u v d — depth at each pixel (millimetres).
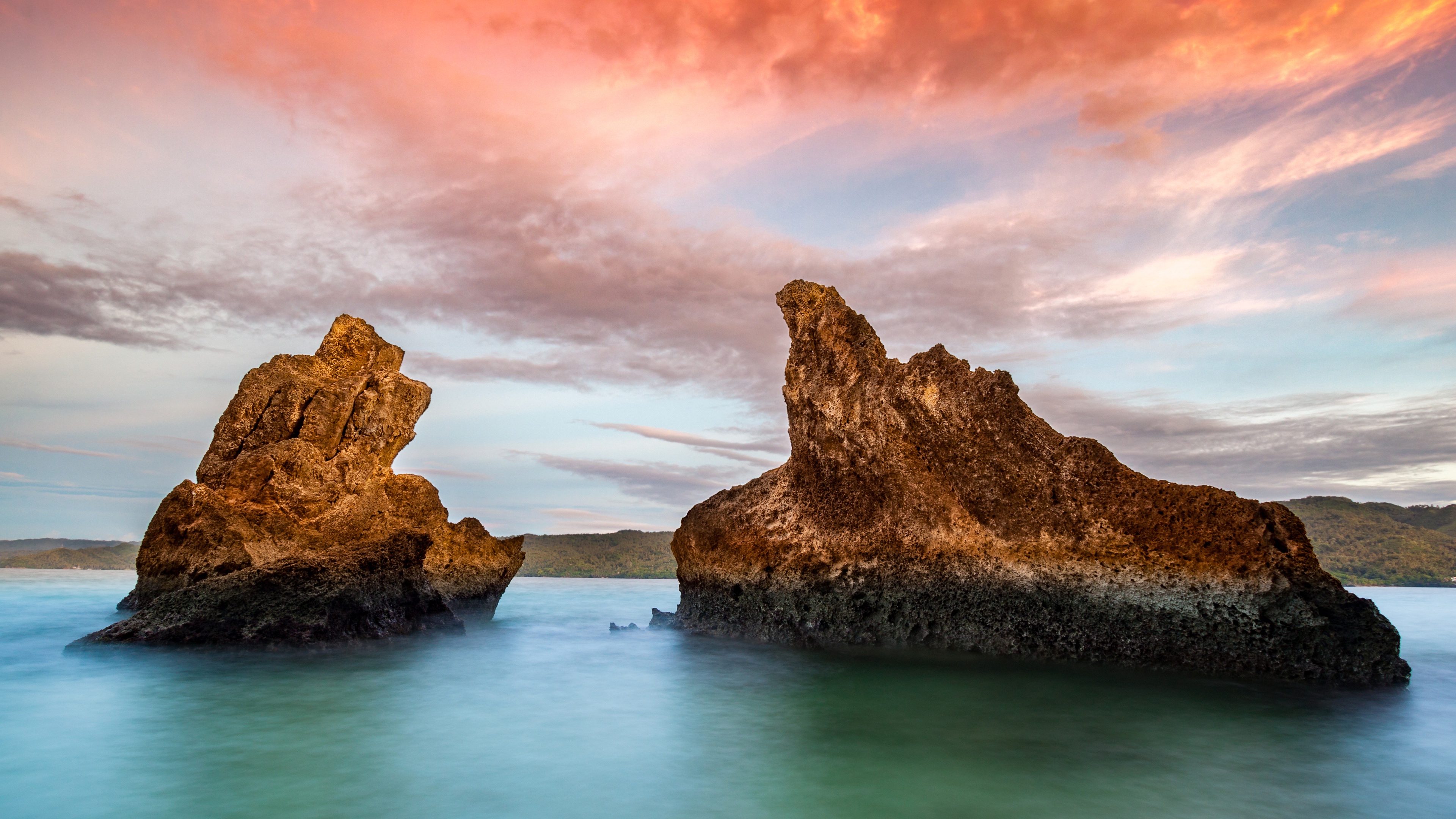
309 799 7492
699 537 21797
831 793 7809
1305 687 12281
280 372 21797
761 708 11680
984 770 8555
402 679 13742
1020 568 15078
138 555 20969
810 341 20156
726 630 19922
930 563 16359
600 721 10844
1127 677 13242
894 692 12688
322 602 16609
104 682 12766
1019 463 15375
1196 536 13461
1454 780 8297
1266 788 8023
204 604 16375
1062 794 7781
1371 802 7656
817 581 18234
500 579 27203
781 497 20375
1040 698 12008
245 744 9383
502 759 8961
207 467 20375
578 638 19797
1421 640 19578
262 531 18734
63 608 25484
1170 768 8641
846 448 18219
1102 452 14750
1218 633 13070
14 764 8445
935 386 16453
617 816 7125
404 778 8211
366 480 22047
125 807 7207
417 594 18969
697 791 7859
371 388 23125
